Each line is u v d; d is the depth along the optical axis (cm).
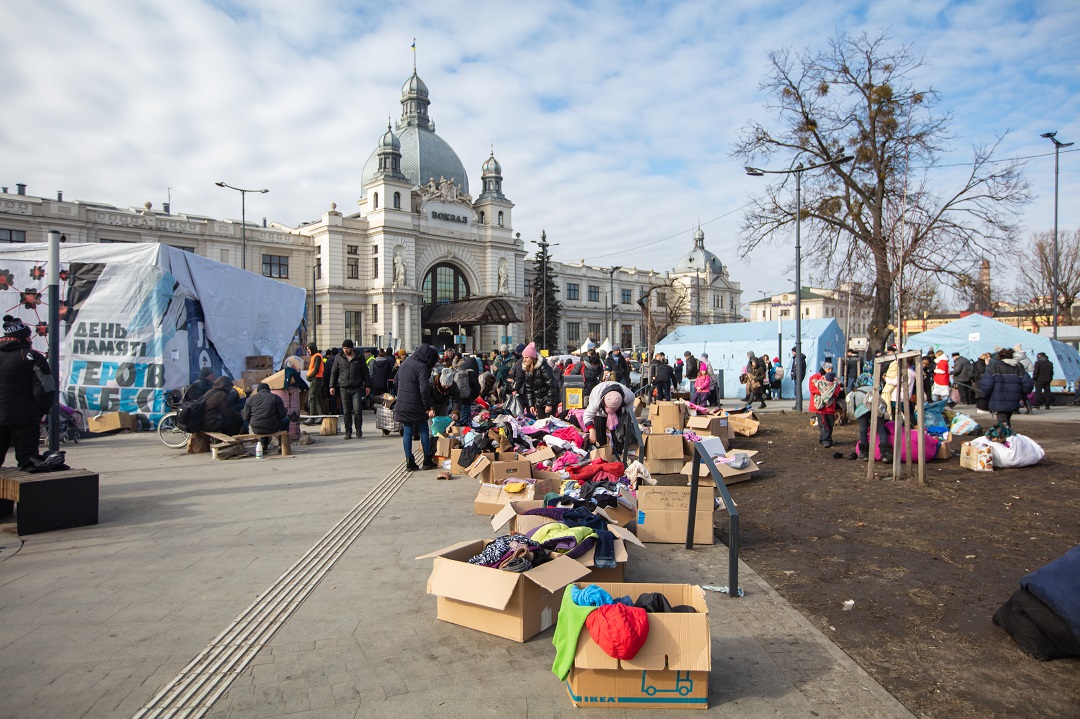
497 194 6750
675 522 591
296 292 2067
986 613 423
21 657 360
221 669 348
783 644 383
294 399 1244
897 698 323
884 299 2012
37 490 605
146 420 1415
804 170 1997
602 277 8350
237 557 539
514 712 308
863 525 638
